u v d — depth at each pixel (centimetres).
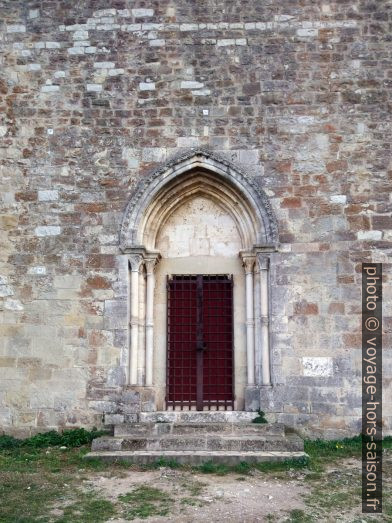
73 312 1066
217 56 1136
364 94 1112
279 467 843
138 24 1152
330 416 1014
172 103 1124
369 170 1088
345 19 1139
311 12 1144
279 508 671
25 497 707
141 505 679
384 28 1134
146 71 1136
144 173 1105
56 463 872
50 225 1095
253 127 1110
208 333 1109
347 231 1070
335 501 698
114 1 1159
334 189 1084
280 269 1065
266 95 1119
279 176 1094
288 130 1106
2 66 1147
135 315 1063
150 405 1043
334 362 1033
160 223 1137
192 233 1145
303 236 1073
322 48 1130
